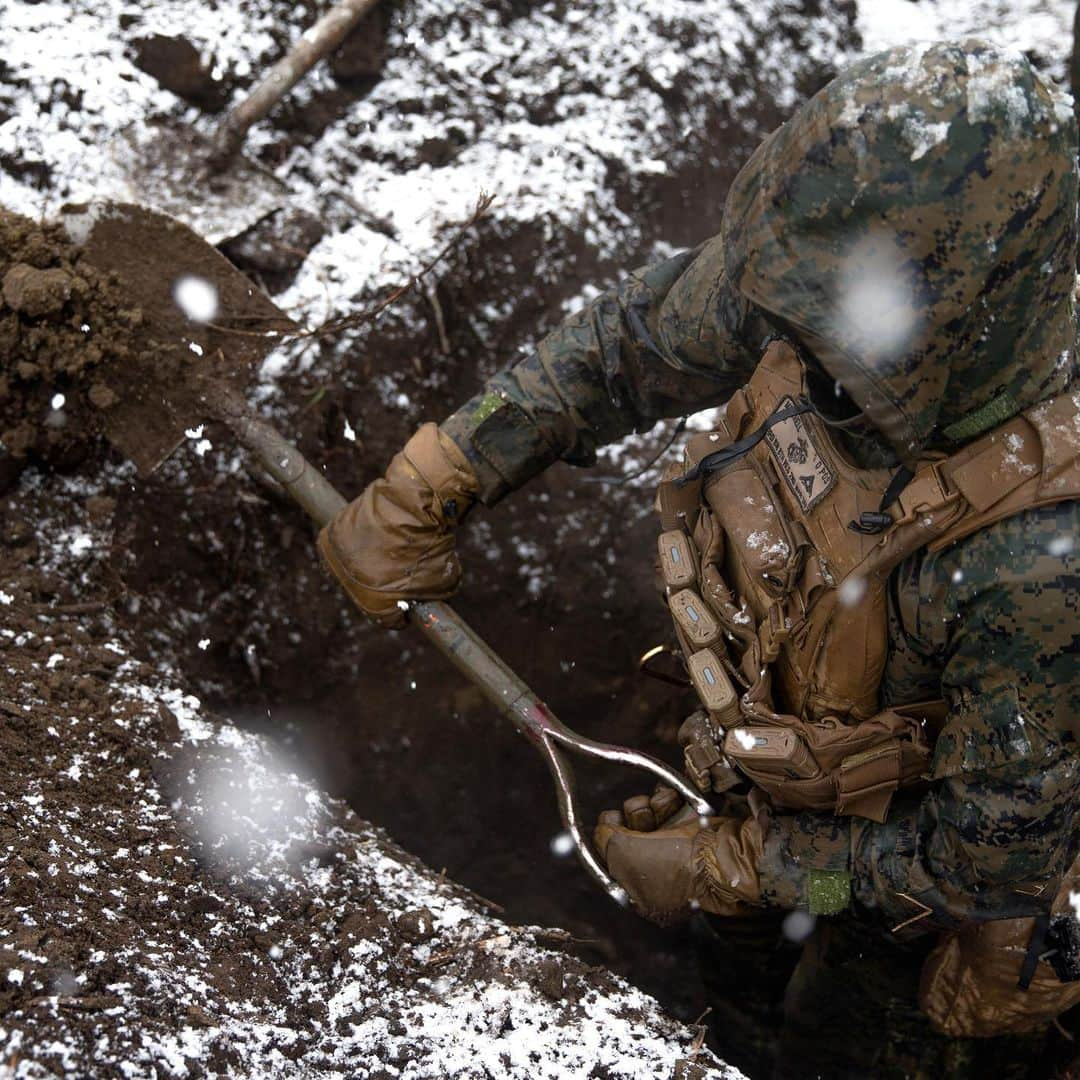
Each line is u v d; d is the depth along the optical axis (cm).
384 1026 164
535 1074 162
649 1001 184
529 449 205
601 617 298
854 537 170
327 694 276
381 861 206
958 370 151
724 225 162
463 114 294
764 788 189
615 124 305
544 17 312
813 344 149
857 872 184
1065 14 362
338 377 262
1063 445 154
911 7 374
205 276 236
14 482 240
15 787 178
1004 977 193
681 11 323
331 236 270
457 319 279
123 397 234
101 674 217
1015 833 163
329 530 212
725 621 191
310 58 268
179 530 254
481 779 298
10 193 245
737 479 188
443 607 210
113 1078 133
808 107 152
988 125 143
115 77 261
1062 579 152
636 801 208
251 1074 145
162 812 189
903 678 176
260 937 173
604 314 202
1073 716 157
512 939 187
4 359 227
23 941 143
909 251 144
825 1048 236
